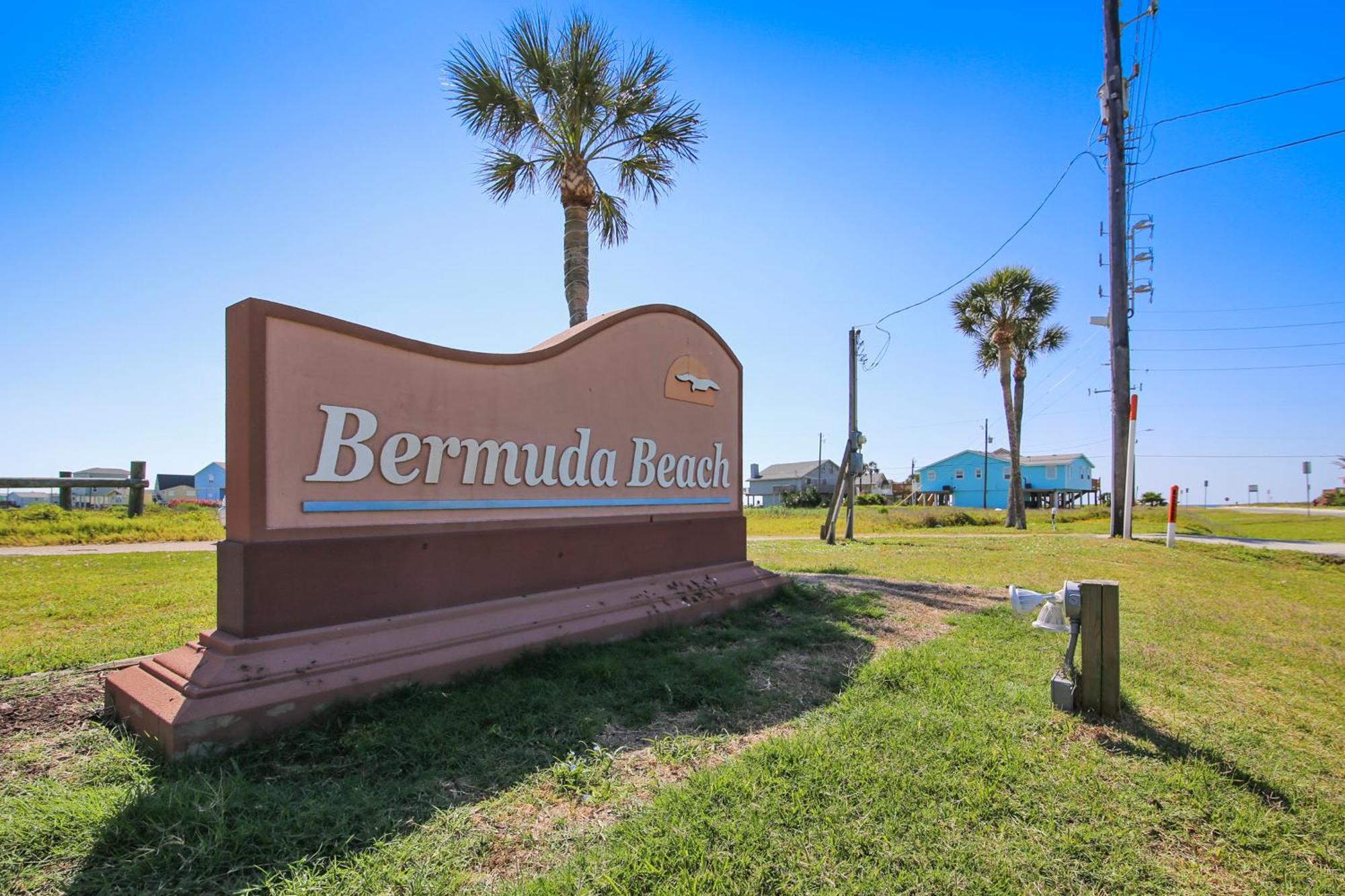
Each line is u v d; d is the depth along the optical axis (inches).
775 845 103.5
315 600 157.8
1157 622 285.3
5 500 1366.9
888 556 551.8
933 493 2375.7
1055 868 102.7
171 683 138.3
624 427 257.9
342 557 163.8
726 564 306.8
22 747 135.0
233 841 99.7
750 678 190.7
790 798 117.9
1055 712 168.2
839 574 423.8
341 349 168.1
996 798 122.2
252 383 151.0
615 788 123.0
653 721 157.6
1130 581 401.1
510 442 210.8
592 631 215.5
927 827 111.0
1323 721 173.0
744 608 286.5
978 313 1072.8
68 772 124.6
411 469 182.9
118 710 148.5
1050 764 138.8
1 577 364.2
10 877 91.7
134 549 533.0
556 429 227.6
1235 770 140.8
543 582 218.2
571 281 438.3
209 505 1214.3
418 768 127.3
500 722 148.8
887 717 158.4
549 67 414.0
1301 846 113.4
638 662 197.6
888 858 102.2
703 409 302.5
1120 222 642.8
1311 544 651.5
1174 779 134.0
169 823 103.4
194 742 127.7
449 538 189.3
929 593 341.1
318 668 149.4
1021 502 1053.8
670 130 441.1
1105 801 124.1
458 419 195.3
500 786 122.4
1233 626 280.4
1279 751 152.3
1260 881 103.3
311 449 160.9
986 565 484.1
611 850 101.3
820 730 150.6
